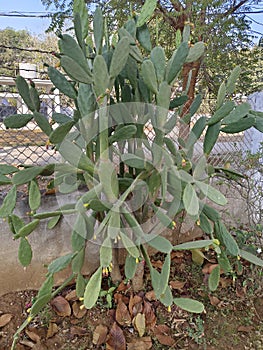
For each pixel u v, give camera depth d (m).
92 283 1.09
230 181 1.98
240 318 1.59
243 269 1.88
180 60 1.14
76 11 1.20
